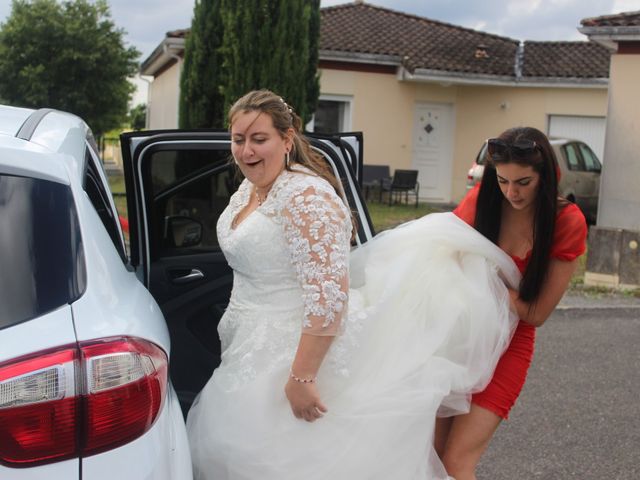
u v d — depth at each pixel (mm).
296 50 10523
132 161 3068
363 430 2258
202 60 10844
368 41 17281
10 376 1546
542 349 6016
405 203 16953
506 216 2660
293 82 10469
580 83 16625
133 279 2264
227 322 2449
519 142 2408
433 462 2451
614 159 11711
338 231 2141
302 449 2227
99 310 1728
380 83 16906
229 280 3275
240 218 2381
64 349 1606
